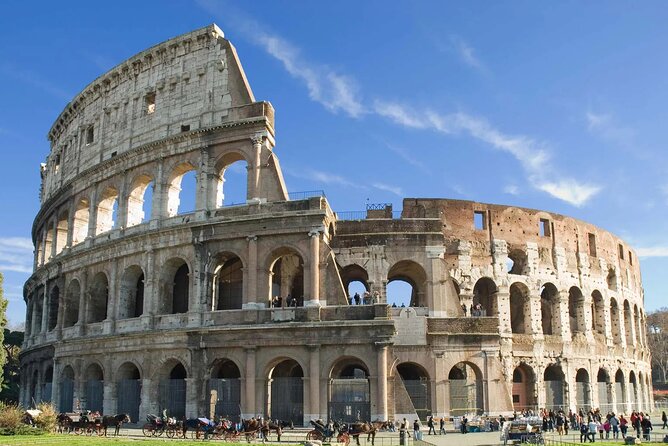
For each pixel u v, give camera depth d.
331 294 65.81
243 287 67.75
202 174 72.81
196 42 78.31
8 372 119.31
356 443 52.16
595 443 54.16
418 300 75.94
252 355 65.31
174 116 77.25
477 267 83.19
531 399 82.75
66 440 47.81
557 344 85.94
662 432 68.81
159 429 56.16
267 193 70.12
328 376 63.62
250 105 72.69
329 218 69.75
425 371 69.44
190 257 70.69
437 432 62.72
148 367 70.06
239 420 64.19
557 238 90.75
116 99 84.81
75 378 77.69
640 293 115.62
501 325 82.25
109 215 84.75
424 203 83.56
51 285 89.56
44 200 103.75
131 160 79.12
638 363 104.75
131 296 76.94
